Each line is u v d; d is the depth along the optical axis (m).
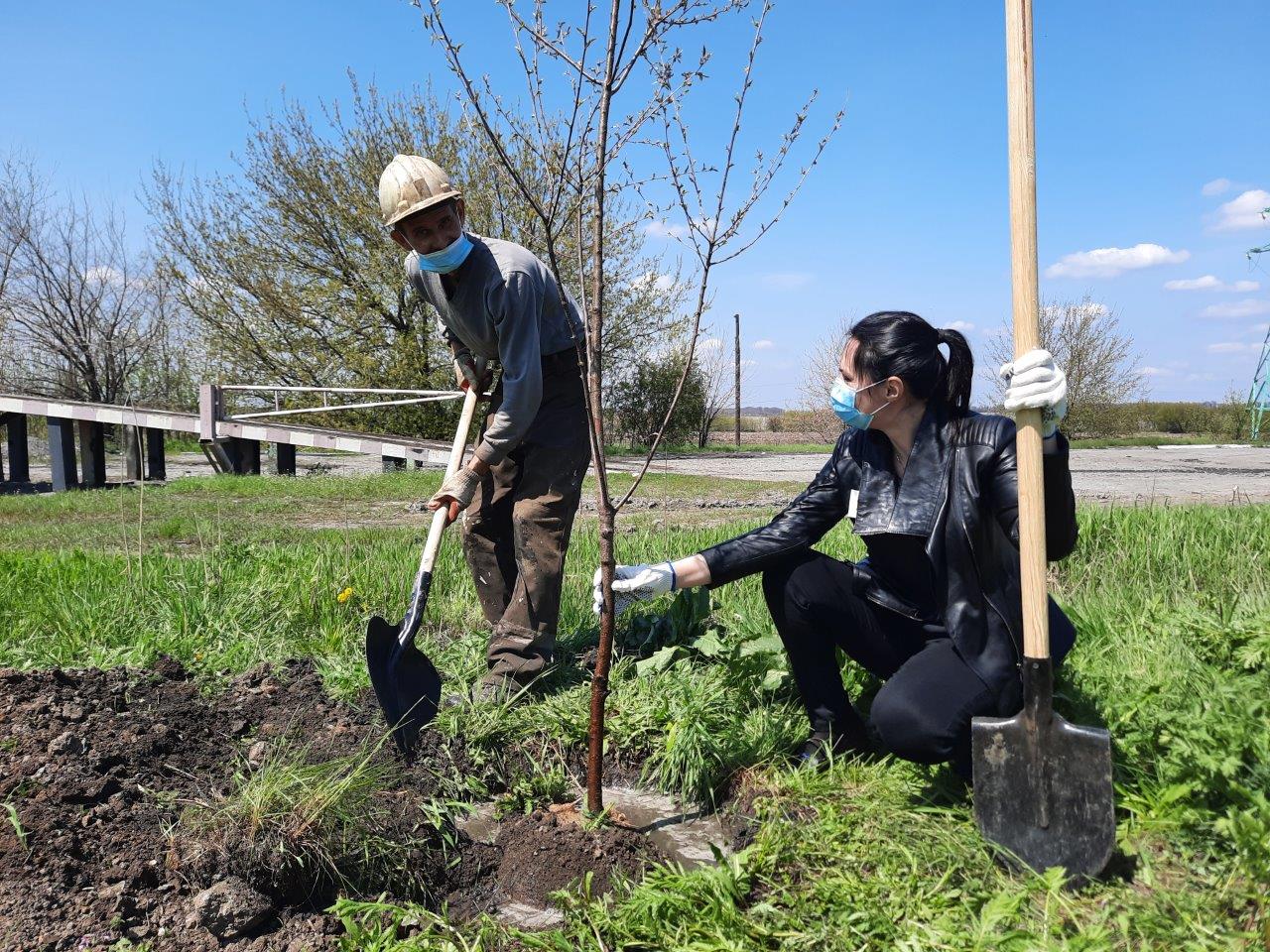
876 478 2.79
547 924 2.42
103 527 9.23
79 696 3.24
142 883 2.35
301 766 2.72
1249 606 3.72
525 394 3.34
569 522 3.64
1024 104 2.21
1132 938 2.05
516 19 2.46
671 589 3.00
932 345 2.61
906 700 2.59
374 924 2.28
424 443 15.73
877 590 2.88
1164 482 14.68
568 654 4.02
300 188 22.12
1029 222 2.23
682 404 30.72
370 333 22.75
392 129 21.69
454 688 3.72
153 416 16.98
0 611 4.52
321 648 4.16
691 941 2.17
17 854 2.34
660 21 2.40
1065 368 35.19
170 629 4.19
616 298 24.25
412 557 5.73
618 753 3.30
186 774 2.83
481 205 18.22
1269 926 1.90
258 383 23.11
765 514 10.51
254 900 2.29
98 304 28.78
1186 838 2.36
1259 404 32.16
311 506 11.80
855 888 2.29
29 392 30.34
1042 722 2.31
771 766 3.06
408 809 2.75
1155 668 3.22
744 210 2.50
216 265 22.39
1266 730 2.45
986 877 2.32
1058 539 2.46
